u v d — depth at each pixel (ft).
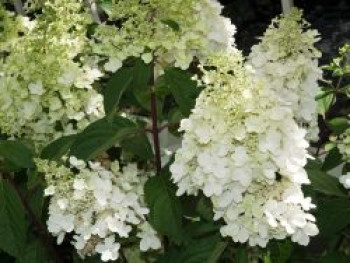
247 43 6.15
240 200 2.12
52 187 2.35
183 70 2.55
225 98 2.12
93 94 2.86
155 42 2.42
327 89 3.19
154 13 2.45
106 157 2.96
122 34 2.48
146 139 2.69
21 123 2.79
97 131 2.61
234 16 6.58
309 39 2.81
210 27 2.78
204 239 2.45
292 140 2.13
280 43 2.83
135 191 2.72
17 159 2.56
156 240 2.55
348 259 2.62
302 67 2.82
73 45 2.76
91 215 2.39
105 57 2.74
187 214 2.69
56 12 2.76
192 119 2.19
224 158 2.12
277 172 2.20
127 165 2.88
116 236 2.58
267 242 2.28
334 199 2.59
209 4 2.76
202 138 2.13
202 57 2.73
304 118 2.87
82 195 2.32
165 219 2.48
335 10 6.31
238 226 2.16
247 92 2.11
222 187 2.12
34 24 3.02
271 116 2.09
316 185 2.54
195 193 2.35
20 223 2.56
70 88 2.81
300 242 2.17
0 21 3.05
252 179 2.13
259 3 6.57
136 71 2.48
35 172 2.59
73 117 2.79
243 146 2.12
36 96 2.73
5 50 2.98
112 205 2.40
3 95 2.77
